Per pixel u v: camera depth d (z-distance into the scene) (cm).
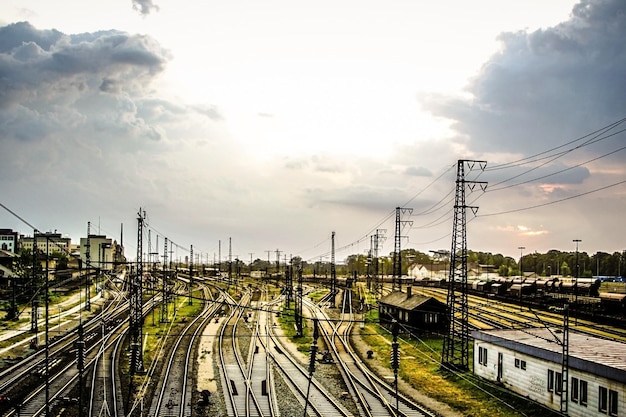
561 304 7906
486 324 6906
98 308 9325
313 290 13325
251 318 8544
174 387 4322
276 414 3634
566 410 3494
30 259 9712
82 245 15825
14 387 4106
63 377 4497
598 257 17375
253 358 5497
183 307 9994
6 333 6481
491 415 3638
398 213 8900
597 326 6178
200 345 6194
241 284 14712
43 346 5750
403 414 3581
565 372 3531
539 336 4281
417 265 19950
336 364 5244
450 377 4641
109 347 5875
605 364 3238
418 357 5544
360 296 10938
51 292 10500
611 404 3161
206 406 3819
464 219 4962
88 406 3731
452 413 3675
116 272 13612
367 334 6894
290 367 5081
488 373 4456
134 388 4269
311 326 7750
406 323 6844
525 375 3956
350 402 3909
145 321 8088
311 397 4050
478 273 19550
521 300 8606
